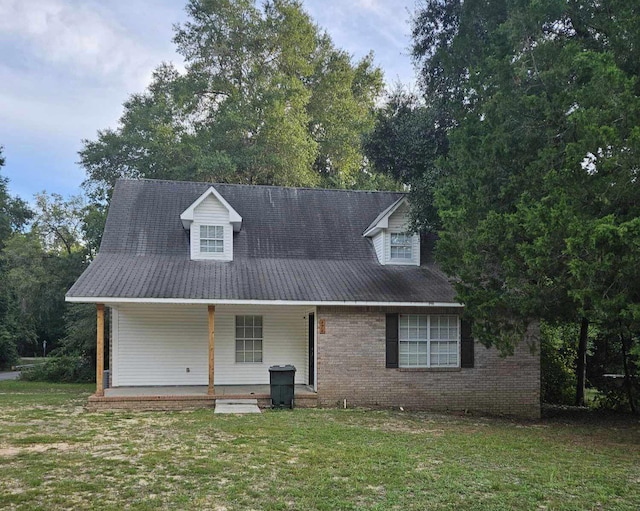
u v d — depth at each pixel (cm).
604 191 859
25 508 600
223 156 2736
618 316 864
